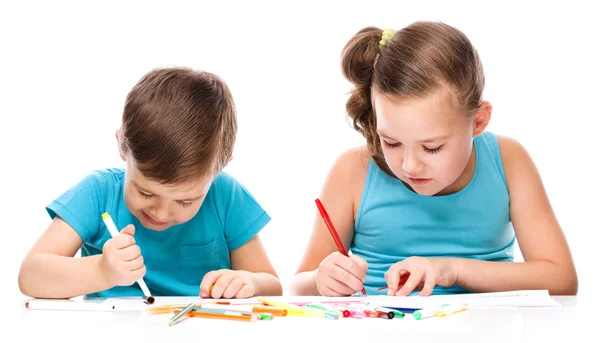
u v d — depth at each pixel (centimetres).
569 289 147
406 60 131
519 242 155
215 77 146
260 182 235
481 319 109
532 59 235
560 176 236
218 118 136
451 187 155
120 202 153
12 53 230
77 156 231
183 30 232
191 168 130
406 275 137
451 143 133
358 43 147
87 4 230
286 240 233
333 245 160
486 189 155
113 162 231
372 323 106
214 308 116
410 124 130
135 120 132
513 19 235
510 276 143
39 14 230
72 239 146
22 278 134
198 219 157
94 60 231
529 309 116
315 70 234
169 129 130
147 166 130
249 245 161
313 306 114
